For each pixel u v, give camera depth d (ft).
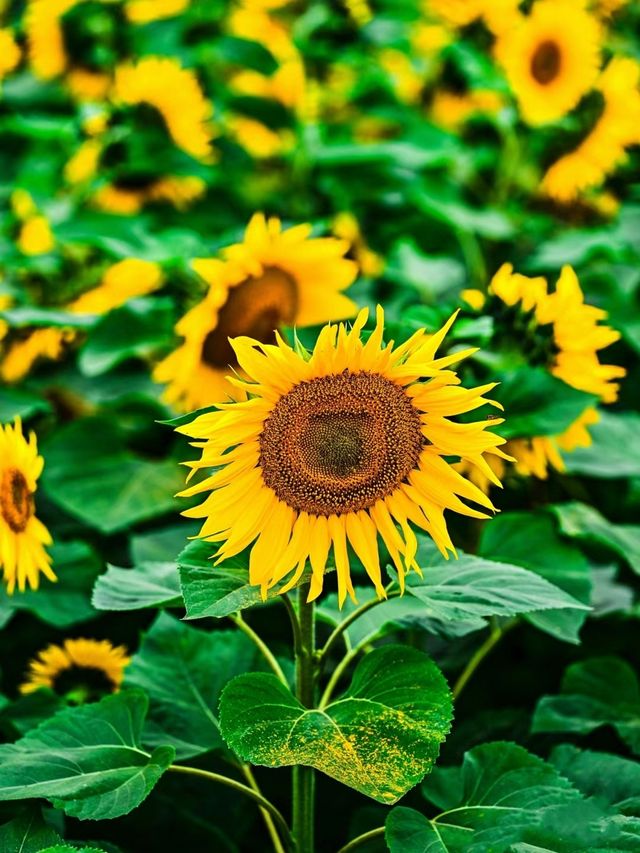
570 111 5.48
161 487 4.62
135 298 4.65
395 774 2.83
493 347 4.01
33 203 5.55
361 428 2.92
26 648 4.57
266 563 2.95
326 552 2.96
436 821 3.10
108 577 3.37
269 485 2.94
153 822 3.86
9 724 3.74
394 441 2.92
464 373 3.93
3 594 4.14
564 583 3.88
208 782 4.12
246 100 5.70
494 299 3.99
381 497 2.96
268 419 2.91
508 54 5.56
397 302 5.08
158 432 4.95
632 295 5.54
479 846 2.96
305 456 2.92
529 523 4.03
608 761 3.43
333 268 4.13
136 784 3.04
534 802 3.10
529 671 4.52
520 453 4.03
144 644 3.80
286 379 2.87
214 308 4.05
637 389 5.39
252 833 4.25
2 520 3.63
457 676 4.48
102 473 4.64
